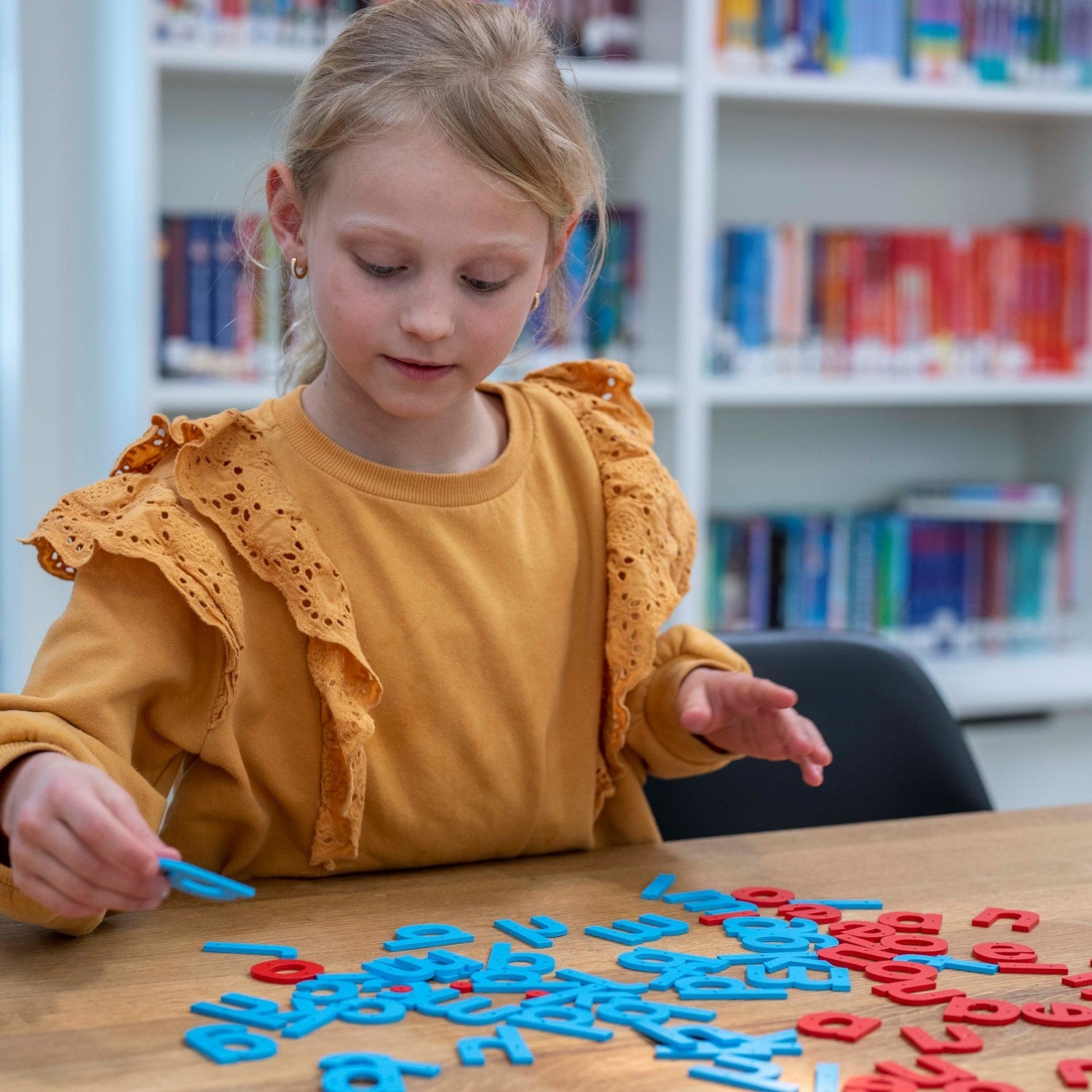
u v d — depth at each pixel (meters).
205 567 0.86
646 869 0.90
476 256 0.84
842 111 2.29
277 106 2.04
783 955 0.74
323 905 0.82
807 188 2.34
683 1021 0.66
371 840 0.94
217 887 0.66
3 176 2.03
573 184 0.90
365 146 0.83
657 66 2.01
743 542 2.21
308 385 1.04
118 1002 0.67
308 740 0.92
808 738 0.93
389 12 0.90
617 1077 0.60
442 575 0.97
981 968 0.73
